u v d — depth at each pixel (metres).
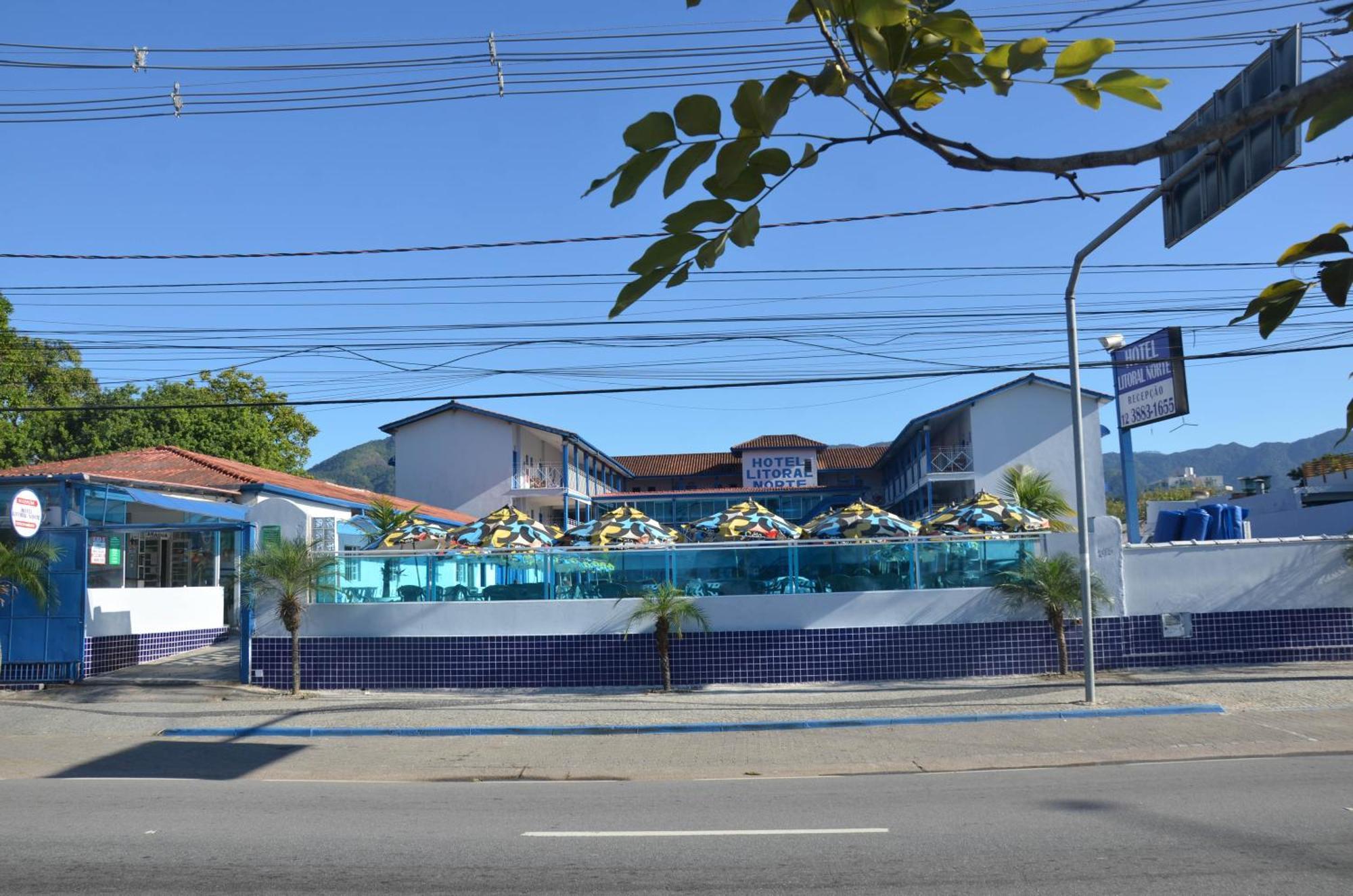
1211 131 2.06
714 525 20.11
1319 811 8.38
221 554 24.44
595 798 9.92
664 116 1.92
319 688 17.19
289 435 41.72
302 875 7.02
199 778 11.40
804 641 16.92
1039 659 17.06
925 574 17.39
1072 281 14.29
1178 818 8.23
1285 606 17.50
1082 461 14.57
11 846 7.92
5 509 17.83
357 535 24.75
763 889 6.53
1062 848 7.36
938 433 42.72
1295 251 2.48
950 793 9.77
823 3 2.01
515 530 18.45
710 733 13.62
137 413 36.06
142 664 19.98
